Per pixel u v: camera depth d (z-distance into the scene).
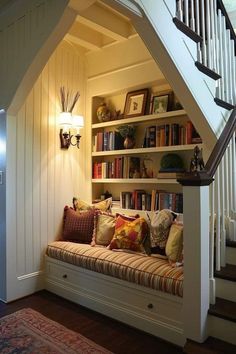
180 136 3.05
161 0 2.15
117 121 3.54
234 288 2.08
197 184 1.91
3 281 2.98
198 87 2.45
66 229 3.35
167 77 2.37
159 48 2.18
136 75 3.29
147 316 2.39
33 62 2.53
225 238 2.33
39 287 3.24
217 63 2.72
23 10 2.60
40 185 3.26
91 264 2.75
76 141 3.65
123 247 2.85
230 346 1.89
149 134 3.28
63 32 2.32
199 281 1.92
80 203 3.50
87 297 2.84
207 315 1.98
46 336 2.31
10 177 2.97
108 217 3.19
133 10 1.96
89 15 2.90
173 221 2.70
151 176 3.38
